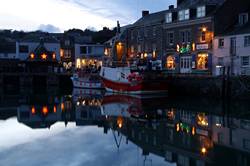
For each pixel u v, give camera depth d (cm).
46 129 2367
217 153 1689
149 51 5872
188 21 4959
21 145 1867
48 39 7644
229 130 2250
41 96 4997
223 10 4594
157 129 2327
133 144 1888
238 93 3609
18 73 6750
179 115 2886
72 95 5062
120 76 4588
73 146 1839
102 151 1731
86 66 7506
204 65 4719
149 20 6078
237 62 4222
